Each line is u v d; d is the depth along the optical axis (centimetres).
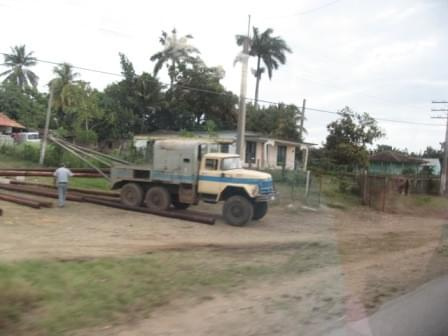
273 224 1502
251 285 615
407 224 987
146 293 583
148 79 4472
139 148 3306
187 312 515
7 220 1223
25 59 5962
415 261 559
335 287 479
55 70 4544
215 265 774
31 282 584
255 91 5009
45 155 2872
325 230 1021
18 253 817
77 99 4369
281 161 3862
